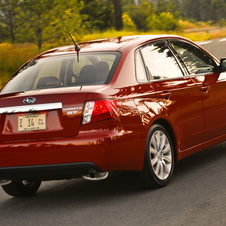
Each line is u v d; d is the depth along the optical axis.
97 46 12.18
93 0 114.31
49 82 11.38
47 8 48.50
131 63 11.38
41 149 10.16
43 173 10.27
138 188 11.64
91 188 12.41
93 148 9.98
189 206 9.62
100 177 10.34
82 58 11.71
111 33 84.31
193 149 12.73
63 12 49.38
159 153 11.42
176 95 12.02
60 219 9.88
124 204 10.36
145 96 11.10
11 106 10.53
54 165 10.11
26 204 11.63
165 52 12.70
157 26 115.31
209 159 14.10
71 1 50.81
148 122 10.88
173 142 12.02
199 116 12.76
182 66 12.94
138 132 10.61
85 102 10.14
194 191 10.77
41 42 48.44
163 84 11.83
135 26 113.94
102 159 10.03
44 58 12.43
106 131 10.09
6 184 12.03
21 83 11.73
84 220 9.55
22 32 48.25
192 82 12.78
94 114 10.08
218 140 13.81
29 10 48.03
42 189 13.11
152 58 12.11
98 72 11.06
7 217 10.59
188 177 12.18
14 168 10.37
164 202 10.12
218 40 69.00
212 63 14.37
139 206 10.05
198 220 8.70
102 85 10.59
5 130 10.57
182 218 8.90
